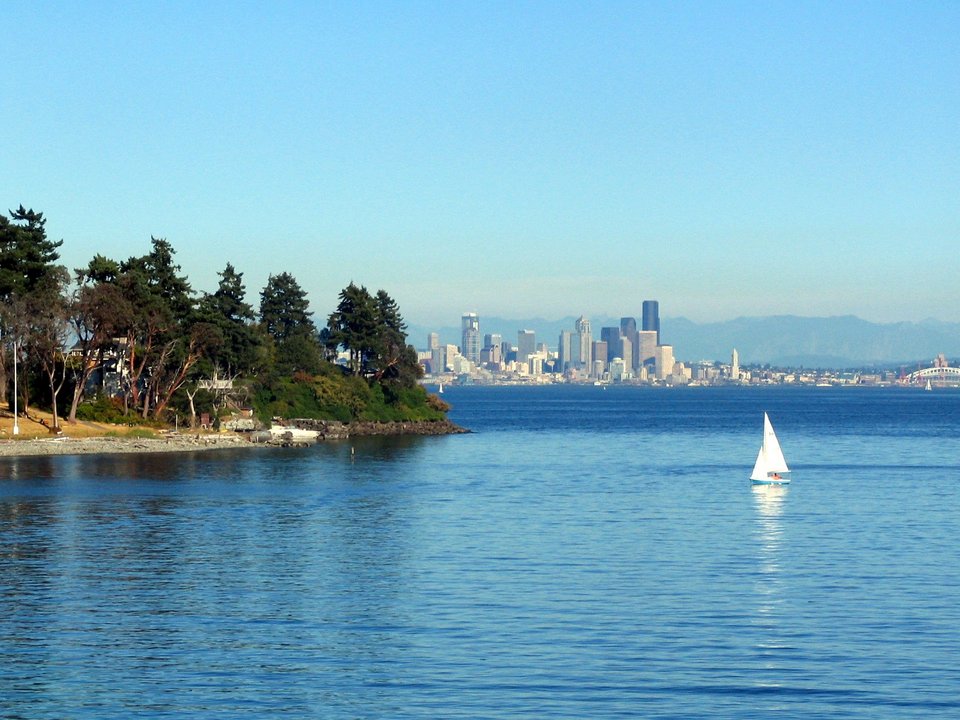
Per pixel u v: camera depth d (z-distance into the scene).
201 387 182.88
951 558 72.81
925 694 44.19
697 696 43.94
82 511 94.00
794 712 42.22
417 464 146.62
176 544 77.69
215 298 193.00
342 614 56.62
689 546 77.44
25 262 165.88
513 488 116.94
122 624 54.78
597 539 80.38
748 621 55.06
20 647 50.75
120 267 174.00
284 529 85.00
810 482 125.44
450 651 49.97
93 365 165.12
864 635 52.53
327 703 43.38
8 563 70.25
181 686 45.34
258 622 55.16
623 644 50.97
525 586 63.25
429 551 75.00
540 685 45.25
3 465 132.25
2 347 156.75
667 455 169.38
